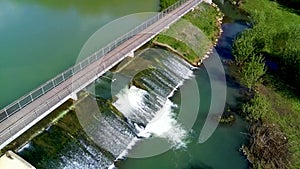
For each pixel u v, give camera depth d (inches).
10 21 2314.2
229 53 2218.3
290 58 1964.8
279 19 2674.7
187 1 2481.5
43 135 1400.1
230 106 1791.3
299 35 2069.4
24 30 2198.6
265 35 2135.8
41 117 1382.9
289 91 1894.7
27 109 1403.8
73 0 2652.6
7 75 1753.2
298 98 1851.6
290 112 1756.9
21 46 2015.3
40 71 1788.9
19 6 2539.4
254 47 2070.6
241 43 2030.0
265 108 1692.9
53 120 1460.4
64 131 1439.5
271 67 2064.5
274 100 1827.0
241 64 2064.5
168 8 2295.8
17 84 1686.8
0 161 1247.5
